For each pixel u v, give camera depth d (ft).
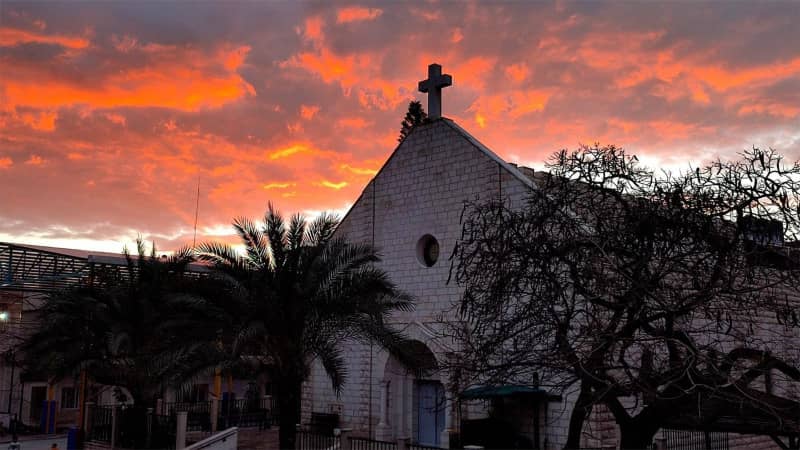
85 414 99.14
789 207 42.93
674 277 46.75
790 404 48.39
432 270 92.68
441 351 86.28
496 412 82.33
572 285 45.03
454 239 90.94
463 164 91.91
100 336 94.48
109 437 93.66
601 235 44.14
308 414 103.35
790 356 65.51
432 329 89.51
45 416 126.11
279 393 71.77
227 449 78.13
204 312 71.87
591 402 42.09
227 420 109.29
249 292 70.49
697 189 44.11
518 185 84.74
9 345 128.16
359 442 82.99
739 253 43.37
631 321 43.34
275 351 72.18
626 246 43.80
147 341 90.58
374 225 101.91
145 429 90.02
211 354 71.77
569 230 45.70
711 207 43.34
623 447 45.73
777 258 45.83
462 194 91.35
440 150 95.30
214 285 71.56
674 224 43.06
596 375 43.78
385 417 92.84
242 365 72.74
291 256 71.56
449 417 84.79
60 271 118.73
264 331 68.74
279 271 70.95
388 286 75.00
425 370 77.87
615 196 45.85
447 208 92.89
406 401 93.76
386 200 101.14
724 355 43.34
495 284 47.57
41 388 133.28
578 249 44.65
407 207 98.07
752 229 43.45
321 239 74.13
